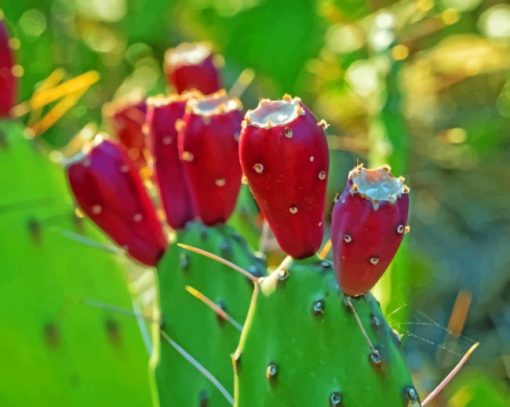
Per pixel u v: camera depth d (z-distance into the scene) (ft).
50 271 2.55
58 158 2.80
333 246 1.91
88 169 2.23
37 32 5.13
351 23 4.05
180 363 2.26
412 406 1.93
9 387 2.53
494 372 4.51
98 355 2.56
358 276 1.90
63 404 2.55
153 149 2.25
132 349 2.57
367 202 1.86
